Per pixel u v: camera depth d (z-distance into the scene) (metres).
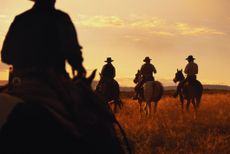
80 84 5.31
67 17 5.35
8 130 4.64
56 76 5.05
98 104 5.32
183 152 14.19
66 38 5.16
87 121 5.03
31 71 5.04
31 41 5.14
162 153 13.74
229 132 18.14
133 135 16.25
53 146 4.70
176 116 22.97
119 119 20.72
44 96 4.92
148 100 23.33
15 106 4.73
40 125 4.71
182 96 24.19
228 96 39.31
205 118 21.78
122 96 52.81
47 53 5.15
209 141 15.66
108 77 22.28
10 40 5.23
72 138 4.81
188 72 23.55
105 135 5.23
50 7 5.36
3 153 4.57
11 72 5.21
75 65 5.18
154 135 16.41
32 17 5.25
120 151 5.35
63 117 4.85
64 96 4.96
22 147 4.60
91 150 4.96
